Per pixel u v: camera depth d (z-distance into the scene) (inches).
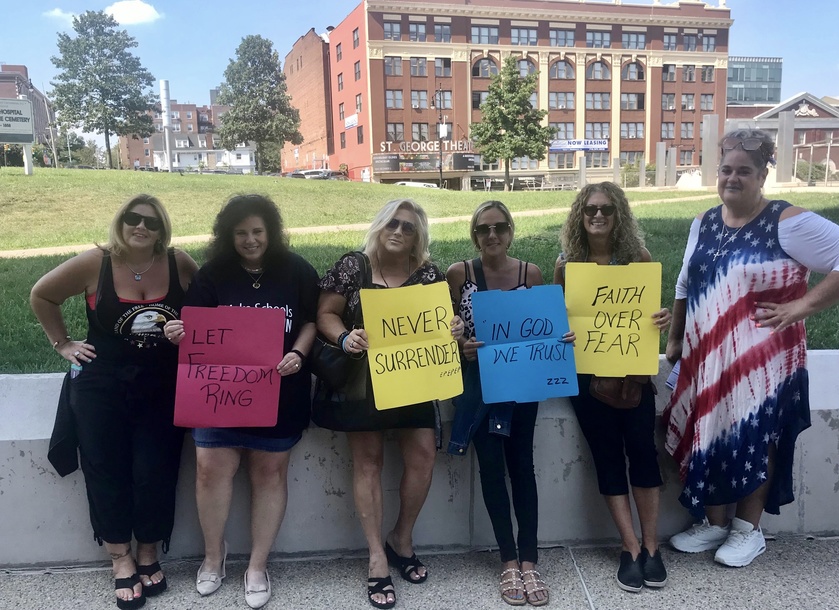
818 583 112.7
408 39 1909.4
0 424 115.0
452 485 124.6
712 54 2156.7
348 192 762.2
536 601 107.2
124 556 108.7
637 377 114.0
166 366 110.0
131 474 108.5
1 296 233.9
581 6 2028.8
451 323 108.1
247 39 2167.8
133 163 4495.6
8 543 116.5
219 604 108.1
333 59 2209.6
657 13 2082.9
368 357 104.8
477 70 1988.2
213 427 105.7
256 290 108.1
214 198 649.0
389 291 105.8
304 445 120.4
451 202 673.6
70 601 108.5
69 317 200.8
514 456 115.3
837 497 127.9
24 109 723.4
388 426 107.1
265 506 111.1
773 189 765.9
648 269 114.3
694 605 107.3
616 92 2094.0
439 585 114.3
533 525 112.5
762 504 117.3
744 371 108.0
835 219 432.5
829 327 187.6
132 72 1969.7
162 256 109.3
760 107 2396.7
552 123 2058.3
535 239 363.9
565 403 126.2
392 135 1952.5
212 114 4881.9
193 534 121.1
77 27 1904.5
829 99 2164.1
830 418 125.2
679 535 124.6
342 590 112.7
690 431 114.9
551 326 113.4
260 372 105.1
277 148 2546.8
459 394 109.6
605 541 128.6
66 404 107.7
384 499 123.3
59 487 115.8
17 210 539.5
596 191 117.6
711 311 110.3
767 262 105.2
